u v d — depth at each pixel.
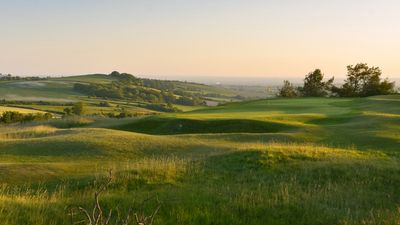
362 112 45.50
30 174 17.81
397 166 18.44
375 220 11.32
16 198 12.08
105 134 30.56
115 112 130.25
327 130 33.69
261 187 15.23
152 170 17.09
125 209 11.37
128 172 16.94
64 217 10.27
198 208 11.43
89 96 187.62
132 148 26.06
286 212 11.81
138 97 194.75
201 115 46.62
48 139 28.36
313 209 12.30
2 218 9.58
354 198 14.23
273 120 40.38
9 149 25.67
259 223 10.77
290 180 16.39
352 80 106.06
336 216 11.75
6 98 162.50
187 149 26.52
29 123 49.47
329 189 14.99
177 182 16.11
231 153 20.62
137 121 44.22
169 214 11.01
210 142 28.58
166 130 40.94
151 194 13.23
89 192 14.56
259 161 18.92
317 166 17.94
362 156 20.89
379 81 103.81
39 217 9.94
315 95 114.38
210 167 18.52
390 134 30.77
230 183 16.06
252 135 31.30
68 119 49.88
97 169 19.56
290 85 116.94
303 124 38.59
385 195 14.95
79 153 24.73
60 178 17.38
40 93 186.88
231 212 11.39
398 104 51.22
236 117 43.19
